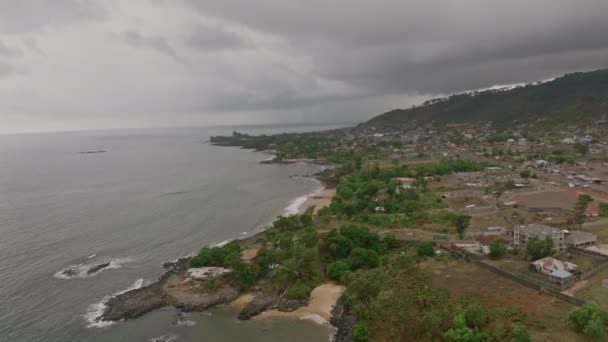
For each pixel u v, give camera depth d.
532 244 124.38
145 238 182.00
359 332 99.62
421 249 138.25
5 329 107.44
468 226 163.88
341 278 130.00
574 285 104.06
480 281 113.06
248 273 130.38
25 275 141.12
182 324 109.81
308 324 108.19
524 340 81.38
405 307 105.62
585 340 81.56
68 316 114.00
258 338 102.38
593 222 158.88
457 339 87.50
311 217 196.62
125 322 110.88
